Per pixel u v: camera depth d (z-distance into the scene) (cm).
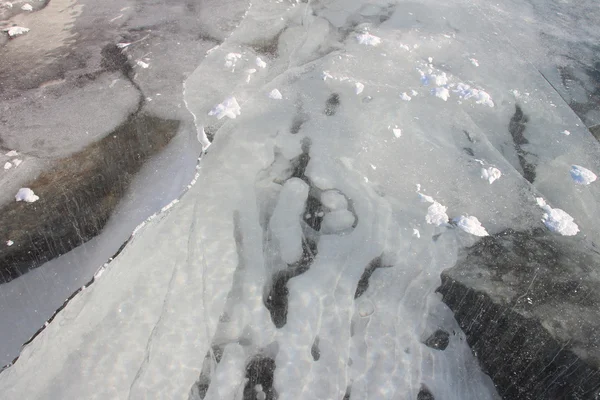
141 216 252
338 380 212
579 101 354
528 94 354
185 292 230
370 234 262
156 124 298
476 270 250
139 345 212
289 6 418
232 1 416
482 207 278
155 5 403
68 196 254
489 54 388
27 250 231
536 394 213
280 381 210
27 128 286
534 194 286
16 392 196
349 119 319
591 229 274
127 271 232
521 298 240
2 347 205
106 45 355
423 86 350
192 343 216
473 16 432
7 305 215
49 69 330
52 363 204
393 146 306
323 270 247
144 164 274
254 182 277
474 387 216
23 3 387
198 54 355
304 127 311
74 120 294
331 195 277
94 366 205
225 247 248
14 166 264
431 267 251
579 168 300
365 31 397
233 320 225
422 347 225
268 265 245
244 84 335
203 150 287
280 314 229
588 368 217
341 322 229
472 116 333
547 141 321
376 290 242
